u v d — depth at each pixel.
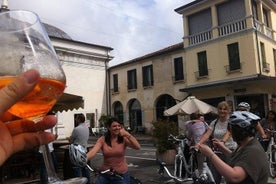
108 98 29.08
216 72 20.77
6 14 0.93
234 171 2.74
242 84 19.44
